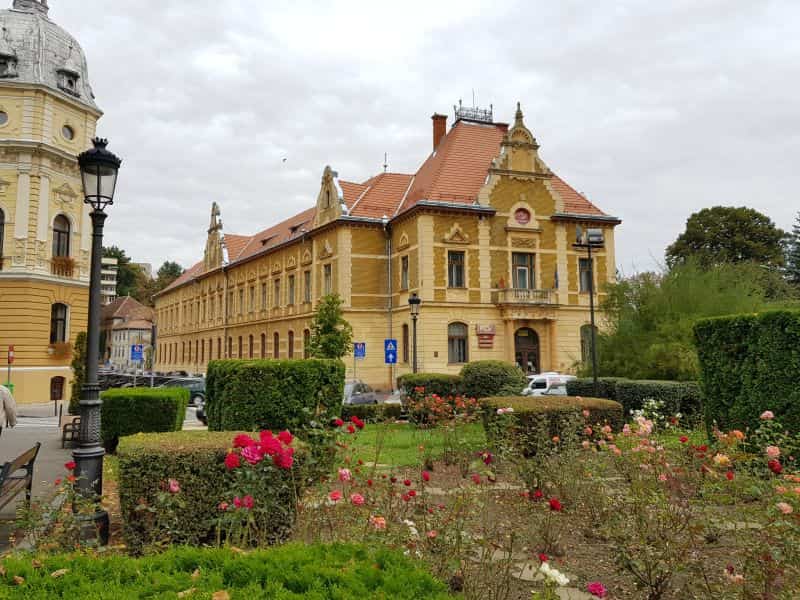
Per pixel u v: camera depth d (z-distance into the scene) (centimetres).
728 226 5366
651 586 522
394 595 391
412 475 1030
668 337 2022
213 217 6309
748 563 493
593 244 1962
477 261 3453
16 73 2989
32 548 564
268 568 418
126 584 410
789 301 2209
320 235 3947
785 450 728
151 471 629
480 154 3797
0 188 2922
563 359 3550
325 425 783
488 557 531
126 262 10106
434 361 3291
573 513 731
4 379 2859
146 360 8175
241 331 5353
